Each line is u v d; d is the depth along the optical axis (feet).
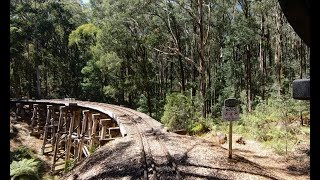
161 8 94.07
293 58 115.85
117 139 43.65
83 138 79.97
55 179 75.82
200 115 66.39
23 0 196.34
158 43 116.67
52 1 201.77
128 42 128.47
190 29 125.70
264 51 115.55
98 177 27.27
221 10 96.53
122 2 99.60
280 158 37.58
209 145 39.83
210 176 25.59
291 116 54.08
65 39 199.41
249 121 54.03
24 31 178.19
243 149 41.73
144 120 63.21
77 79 192.65
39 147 105.91
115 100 165.07
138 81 134.82
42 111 133.80
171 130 55.06
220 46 133.49
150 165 28.04
